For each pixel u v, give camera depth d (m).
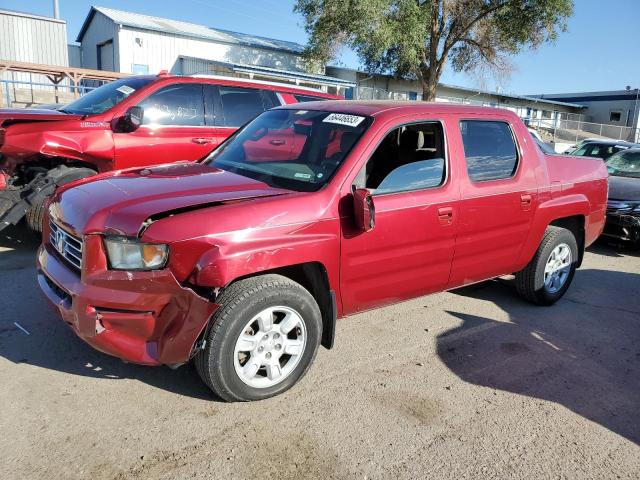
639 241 7.70
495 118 4.57
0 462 2.63
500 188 4.43
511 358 4.17
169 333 2.95
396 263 3.82
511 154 4.64
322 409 3.28
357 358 4.00
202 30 29.86
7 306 4.45
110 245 2.95
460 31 27.83
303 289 3.32
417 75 28.88
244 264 3.01
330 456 2.86
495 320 4.92
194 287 2.96
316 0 24.58
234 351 3.09
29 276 5.19
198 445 2.87
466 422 3.26
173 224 2.92
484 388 3.69
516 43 28.38
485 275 4.64
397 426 3.16
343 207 3.46
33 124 5.78
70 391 3.29
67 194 3.51
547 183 4.88
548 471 2.86
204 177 3.62
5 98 16.89
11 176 6.03
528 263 5.05
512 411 3.42
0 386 3.28
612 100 46.31
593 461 2.97
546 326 4.86
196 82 6.76
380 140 3.73
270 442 2.93
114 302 2.89
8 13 24.08
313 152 3.84
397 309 5.05
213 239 2.95
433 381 3.73
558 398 3.63
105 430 2.94
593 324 4.99
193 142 6.64
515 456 2.97
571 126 43.56
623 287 6.23
